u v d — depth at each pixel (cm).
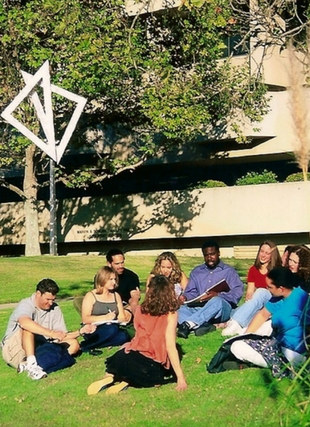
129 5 2155
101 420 754
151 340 831
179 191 3300
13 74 2419
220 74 2003
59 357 938
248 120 2969
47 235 3653
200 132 2619
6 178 3947
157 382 830
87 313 1020
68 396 834
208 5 1290
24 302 973
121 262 1094
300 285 872
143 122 2886
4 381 916
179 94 1928
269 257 1075
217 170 3469
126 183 3675
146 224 3394
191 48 1859
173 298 838
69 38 1638
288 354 785
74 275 2516
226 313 1052
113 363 840
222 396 770
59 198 3741
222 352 848
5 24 2306
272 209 3056
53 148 1549
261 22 1316
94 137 3341
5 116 1543
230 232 3167
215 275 1088
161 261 1112
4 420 785
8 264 2670
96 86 2267
